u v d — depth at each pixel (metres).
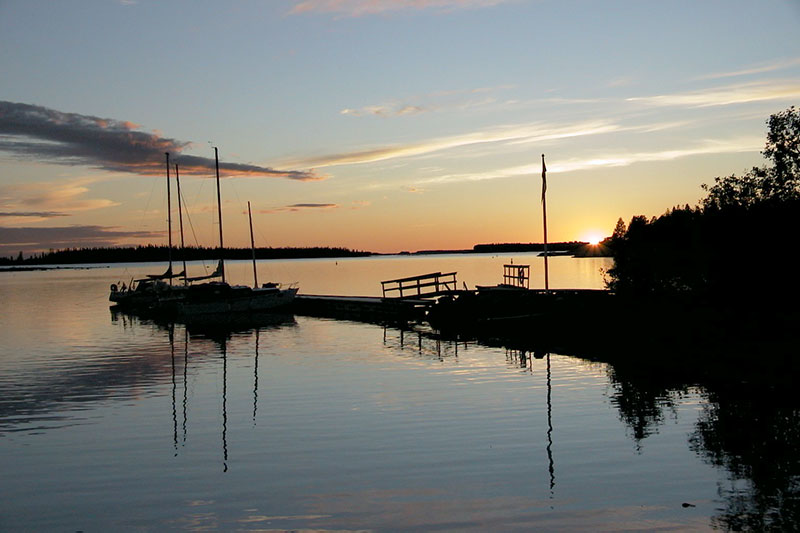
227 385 25.80
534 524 12.15
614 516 12.38
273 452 16.73
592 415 19.62
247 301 58.09
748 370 25.25
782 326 27.72
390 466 15.43
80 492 14.30
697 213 37.62
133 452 17.05
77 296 91.19
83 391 25.06
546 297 37.97
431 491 13.84
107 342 40.47
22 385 26.39
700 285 35.06
